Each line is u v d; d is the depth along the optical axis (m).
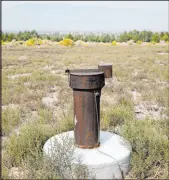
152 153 3.69
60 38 98.25
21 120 6.17
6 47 59.28
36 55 33.38
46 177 3.21
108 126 5.34
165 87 9.73
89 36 112.25
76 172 3.29
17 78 12.71
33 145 4.09
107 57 28.36
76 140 3.80
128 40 104.56
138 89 9.93
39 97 8.52
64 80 12.26
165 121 5.52
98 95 3.65
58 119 6.02
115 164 3.47
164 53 33.66
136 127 4.58
